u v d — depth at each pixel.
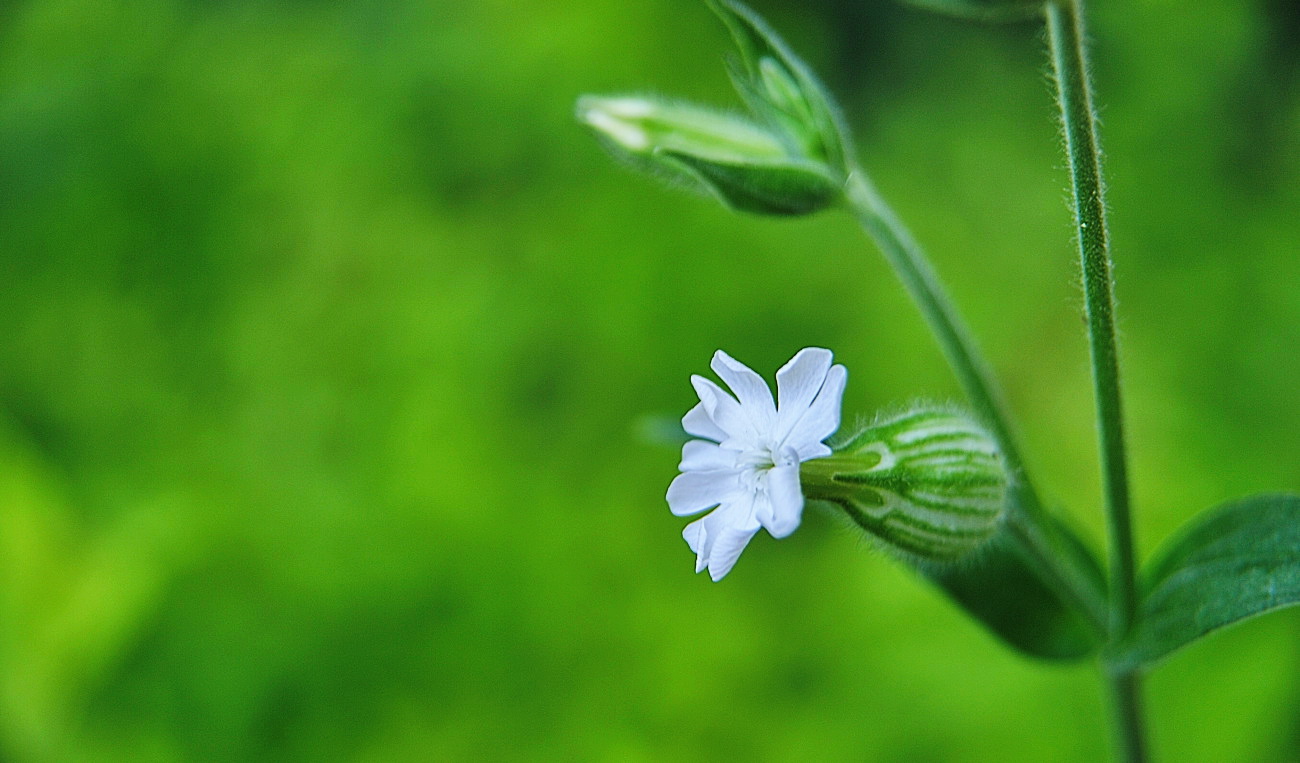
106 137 0.51
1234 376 0.47
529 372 0.45
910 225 0.50
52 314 0.49
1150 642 0.27
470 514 0.41
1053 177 0.53
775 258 0.46
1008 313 0.48
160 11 0.54
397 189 0.49
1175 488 0.42
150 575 0.36
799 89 0.28
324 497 0.42
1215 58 0.55
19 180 0.51
